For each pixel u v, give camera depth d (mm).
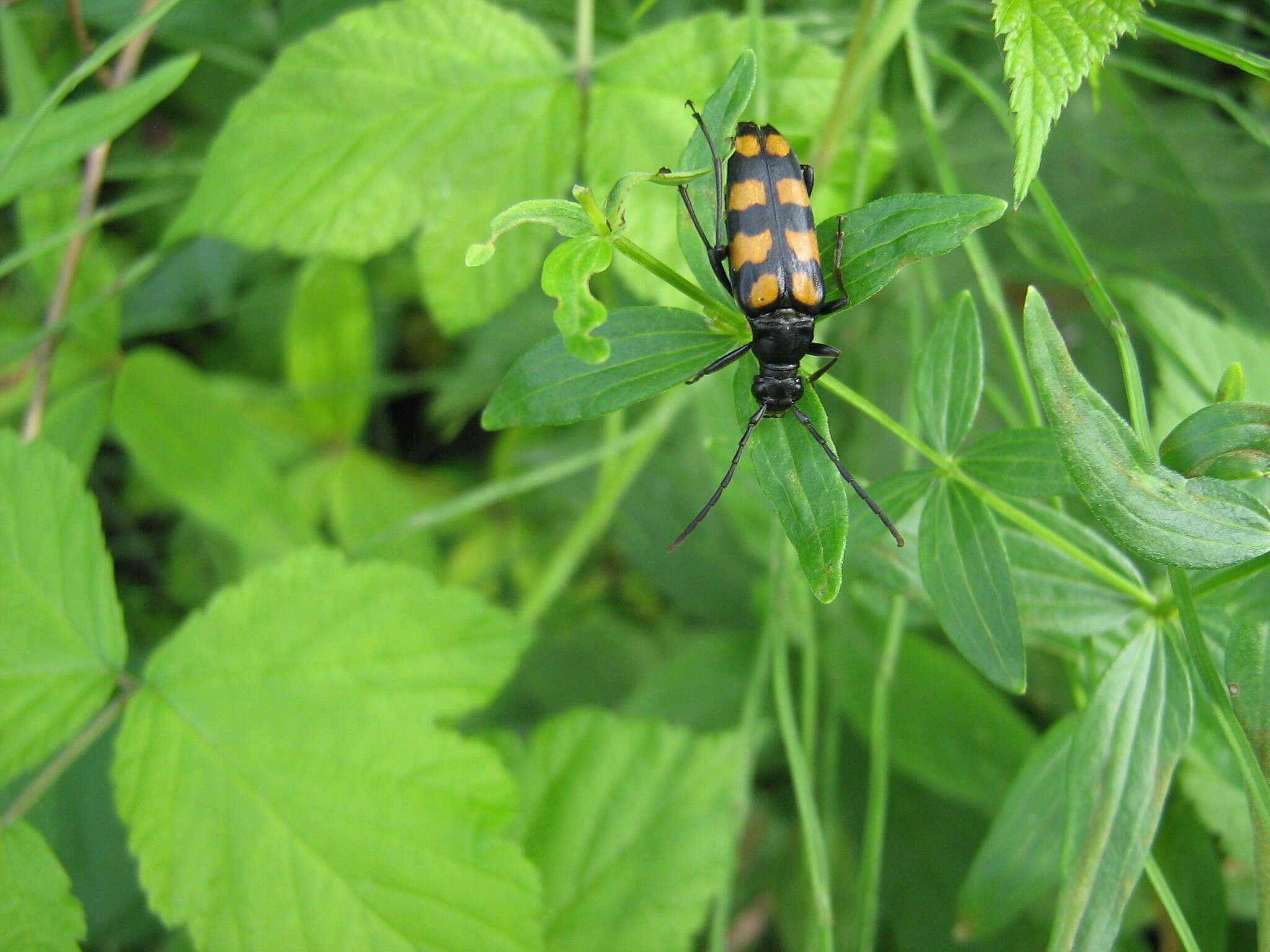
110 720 115
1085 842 98
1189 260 168
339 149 129
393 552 180
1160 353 129
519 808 115
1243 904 124
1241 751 96
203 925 111
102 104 126
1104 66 141
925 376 105
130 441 152
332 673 118
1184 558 93
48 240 134
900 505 104
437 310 132
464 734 158
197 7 164
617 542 188
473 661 120
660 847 127
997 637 101
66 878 109
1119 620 105
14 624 114
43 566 116
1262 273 164
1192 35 109
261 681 117
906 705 141
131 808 113
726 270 105
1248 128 130
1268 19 163
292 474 185
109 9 152
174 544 187
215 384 184
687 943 124
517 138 129
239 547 164
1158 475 94
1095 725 100
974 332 104
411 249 188
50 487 117
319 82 130
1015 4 103
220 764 114
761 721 140
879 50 117
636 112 128
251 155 130
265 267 176
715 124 100
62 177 147
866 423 161
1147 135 154
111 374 153
